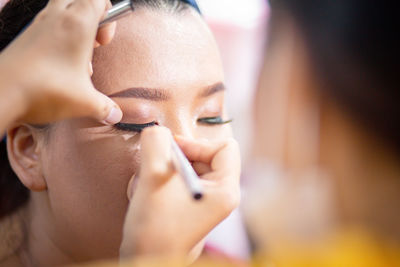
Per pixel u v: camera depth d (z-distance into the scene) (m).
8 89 0.56
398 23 0.45
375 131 0.48
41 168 0.85
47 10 0.61
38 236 0.93
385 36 0.46
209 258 1.12
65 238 0.87
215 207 0.58
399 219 0.49
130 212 0.57
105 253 0.86
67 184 0.82
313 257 0.51
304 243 0.52
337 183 0.50
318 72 0.48
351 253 0.49
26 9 0.87
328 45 0.48
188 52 0.82
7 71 0.57
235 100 1.66
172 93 0.79
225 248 1.23
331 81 0.48
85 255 0.87
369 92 0.47
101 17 0.62
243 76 1.72
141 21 0.81
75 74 0.59
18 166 0.86
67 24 0.58
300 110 0.50
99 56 0.79
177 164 0.57
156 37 0.81
